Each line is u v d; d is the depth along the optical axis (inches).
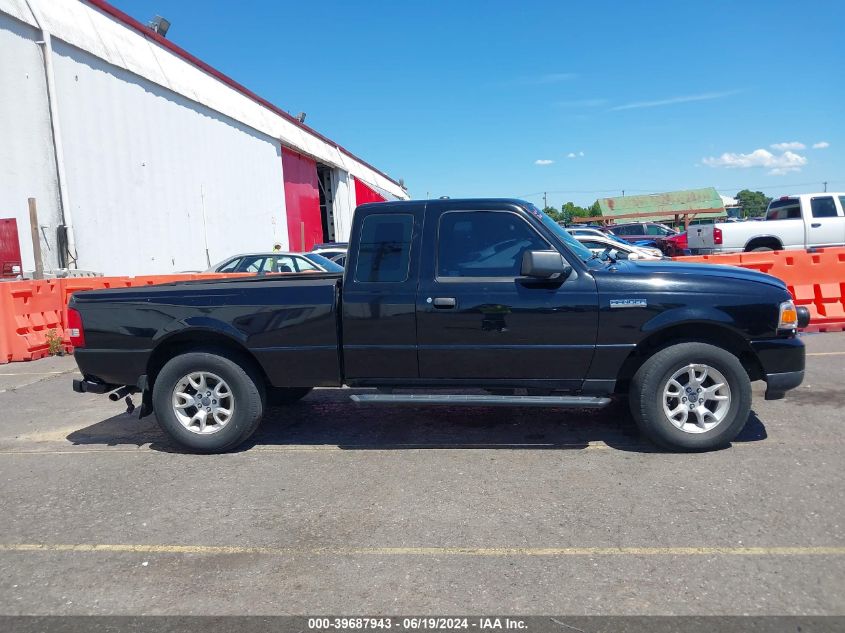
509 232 192.7
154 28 714.2
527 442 207.2
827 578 122.1
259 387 203.9
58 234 496.4
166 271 642.2
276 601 121.1
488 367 191.6
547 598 118.9
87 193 529.0
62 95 502.9
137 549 143.6
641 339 184.2
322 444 212.8
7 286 377.1
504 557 134.5
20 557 141.9
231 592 124.8
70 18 523.8
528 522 149.9
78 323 205.8
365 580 127.4
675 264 205.3
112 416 259.0
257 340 196.4
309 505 163.9
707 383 189.8
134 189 591.8
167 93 650.8
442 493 168.4
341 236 1385.3
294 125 1107.3
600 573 126.7
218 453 205.6
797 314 192.1
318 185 1228.5
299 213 1093.8
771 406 235.6
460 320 189.2
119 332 203.2
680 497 159.9
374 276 194.5
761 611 112.7
